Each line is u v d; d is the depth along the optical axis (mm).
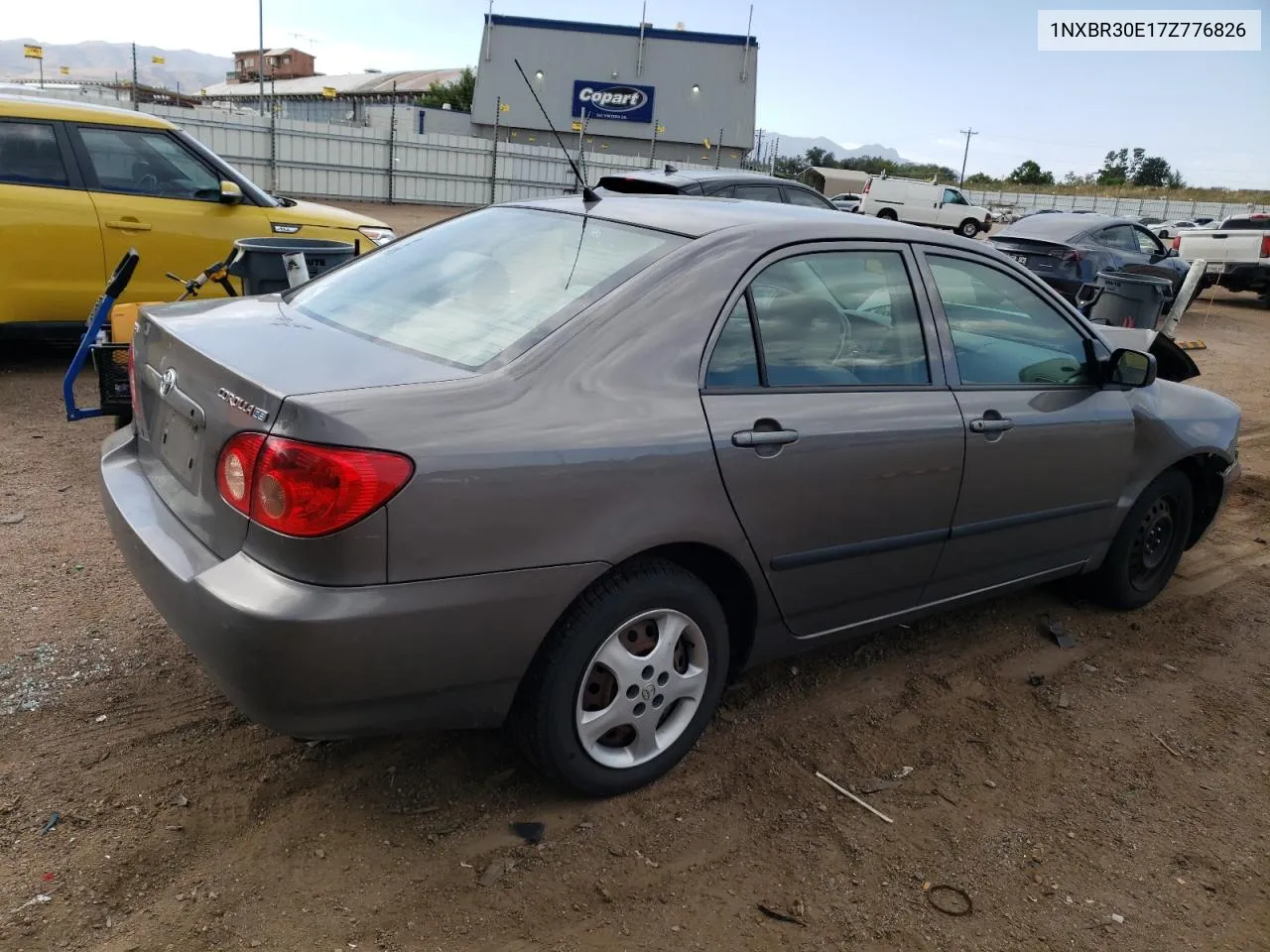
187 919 2350
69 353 7828
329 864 2572
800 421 2961
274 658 2258
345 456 2230
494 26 37500
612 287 2795
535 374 2551
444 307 2947
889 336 3328
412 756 3029
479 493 2365
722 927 2480
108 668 3357
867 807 3012
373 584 2285
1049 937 2549
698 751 3213
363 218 8289
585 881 2594
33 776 2791
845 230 3281
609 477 2557
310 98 63531
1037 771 3297
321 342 2758
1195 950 2547
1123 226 14758
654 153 35406
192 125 24562
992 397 3561
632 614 2734
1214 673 4098
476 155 28875
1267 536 5859
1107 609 4605
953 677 3871
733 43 38156
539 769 2777
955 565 3613
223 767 2910
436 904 2467
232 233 7289
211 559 2482
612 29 37594
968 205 37938
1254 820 3121
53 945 2238
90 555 4184
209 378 2557
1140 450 4262
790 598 3129
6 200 6492
